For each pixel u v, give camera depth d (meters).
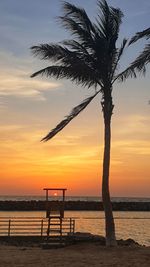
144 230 61.75
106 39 23.81
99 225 70.88
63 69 22.88
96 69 23.78
